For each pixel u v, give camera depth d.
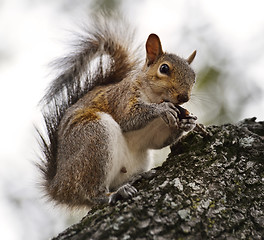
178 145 8.67
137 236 5.64
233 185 6.80
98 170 9.29
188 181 6.80
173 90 9.96
